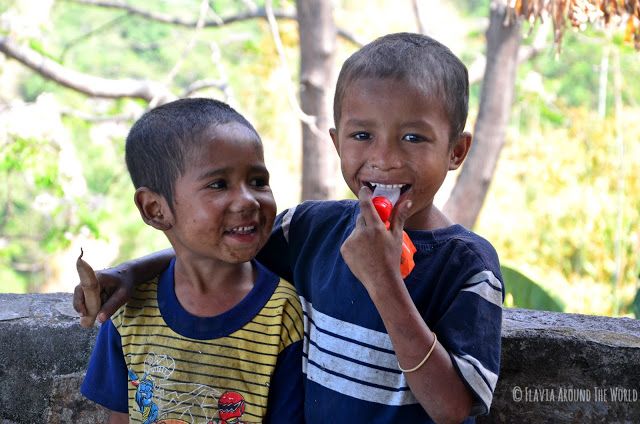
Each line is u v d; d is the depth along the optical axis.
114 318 2.25
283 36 11.55
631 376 2.40
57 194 9.02
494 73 7.26
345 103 1.94
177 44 17.30
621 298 9.65
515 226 10.79
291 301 2.14
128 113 10.37
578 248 10.34
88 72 17.38
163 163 2.07
